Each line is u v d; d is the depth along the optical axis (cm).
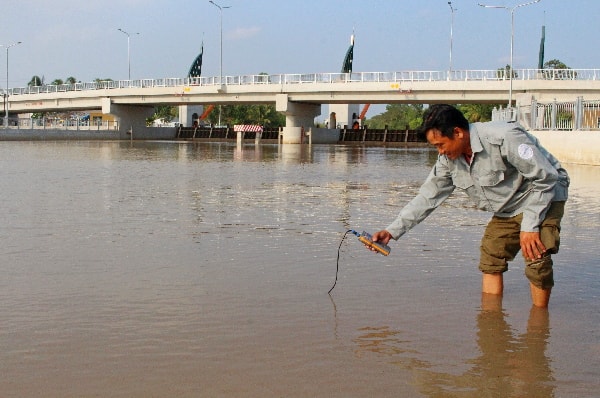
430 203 496
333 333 413
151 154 3347
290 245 718
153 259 634
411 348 388
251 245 717
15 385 326
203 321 434
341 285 537
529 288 534
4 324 424
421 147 5978
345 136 7312
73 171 1911
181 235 778
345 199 1227
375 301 489
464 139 450
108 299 486
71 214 952
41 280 543
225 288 522
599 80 4766
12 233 777
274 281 548
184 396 314
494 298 503
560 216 456
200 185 1489
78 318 438
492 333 417
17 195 1206
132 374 342
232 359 365
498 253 499
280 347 386
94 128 7838
